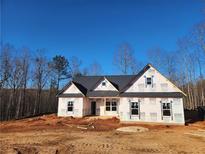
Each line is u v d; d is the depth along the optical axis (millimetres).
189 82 50625
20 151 11688
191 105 49500
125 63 49406
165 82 27594
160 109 26484
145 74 28484
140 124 26172
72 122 27531
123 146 13180
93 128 22531
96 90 34594
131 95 27656
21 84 48406
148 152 11703
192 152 11758
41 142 14328
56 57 61156
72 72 63344
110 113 33750
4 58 44656
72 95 33469
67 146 13000
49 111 57875
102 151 11852
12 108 46688
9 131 20719
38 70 53500
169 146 13273
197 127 23625
